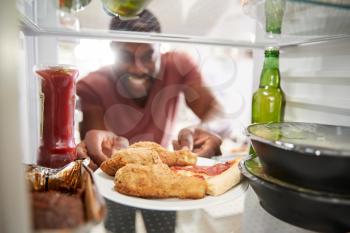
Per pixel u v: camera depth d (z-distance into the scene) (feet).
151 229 1.65
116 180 1.78
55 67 1.91
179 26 2.53
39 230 0.96
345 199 1.25
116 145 2.69
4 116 0.92
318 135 1.53
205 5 2.55
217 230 1.65
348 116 2.09
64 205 1.25
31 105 2.34
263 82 2.59
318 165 1.24
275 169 1.45
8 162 0.93
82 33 2.43
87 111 2.59
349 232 1.36
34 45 2.35
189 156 2.28
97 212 1.05
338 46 2.21
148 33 2.48
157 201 1.69
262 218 1.77
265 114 2.57
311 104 2.42
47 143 1.91
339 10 1.75
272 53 2.51
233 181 1.90
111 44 2.57
